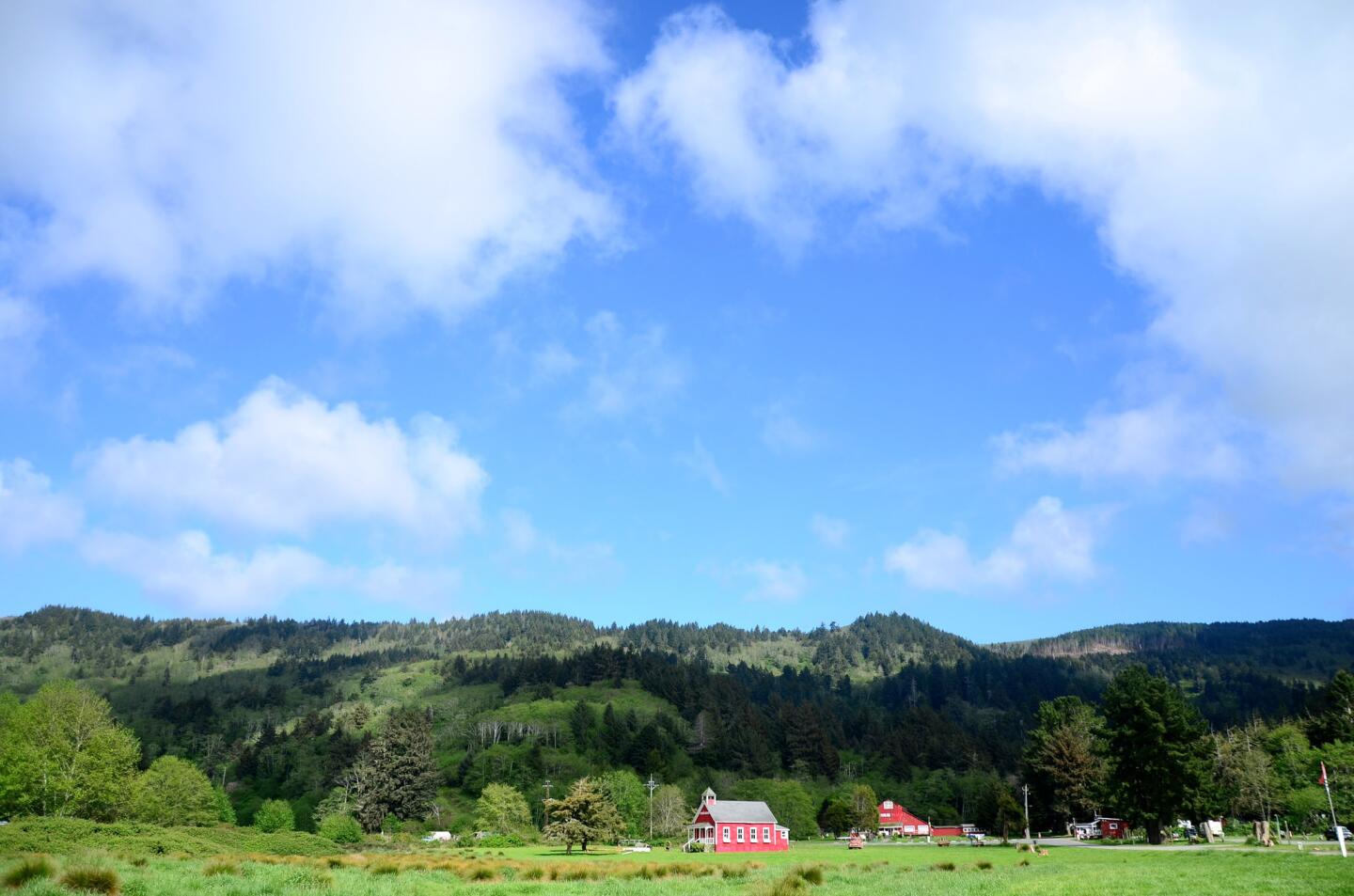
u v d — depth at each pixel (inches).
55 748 3240.7
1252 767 4005.9
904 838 5654.5
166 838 2207.2
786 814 6151.6
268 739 7667.3
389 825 5354.3
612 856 3479.3
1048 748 4845.0
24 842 1990.7
